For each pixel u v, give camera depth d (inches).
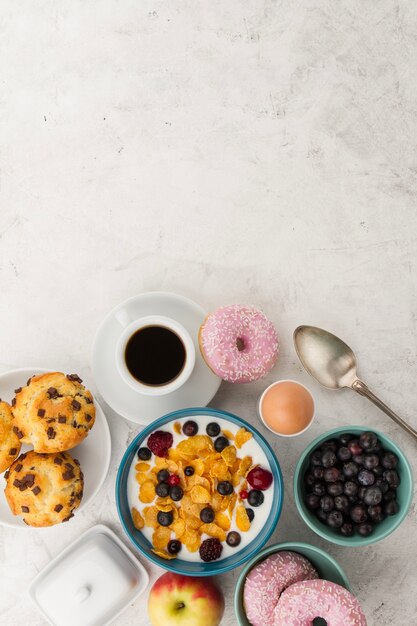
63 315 34.0
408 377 33.9
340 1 34.2
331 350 33.0
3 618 33.2
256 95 34.3
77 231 34.2
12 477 30.1
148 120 34.2
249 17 34.2
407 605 33.0
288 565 30.2
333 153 34.3
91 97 34.2
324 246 34.2
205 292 34.1
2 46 34.2
